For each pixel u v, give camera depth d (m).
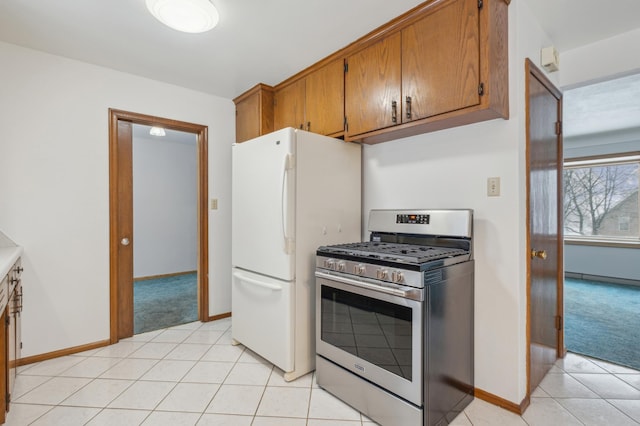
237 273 2.52
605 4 1.80
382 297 1.63
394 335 1.59
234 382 2.07
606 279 4.96
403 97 1.89
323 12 1.85
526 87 1.81
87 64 2.52
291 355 2.08
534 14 1.91
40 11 1.85
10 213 2.24
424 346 1.49
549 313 2.24
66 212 2.45
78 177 2.49
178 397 1.90
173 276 5.44
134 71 2.67
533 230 1.95
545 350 2.17
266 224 2.22
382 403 1.64
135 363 2.32
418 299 1.48
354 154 2.47
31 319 2.30
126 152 2.83
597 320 3.25
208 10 1.75
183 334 2.88
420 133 2.11
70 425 1.64
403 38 1.89
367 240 2.51
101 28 2.04
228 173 3.31
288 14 1.87
